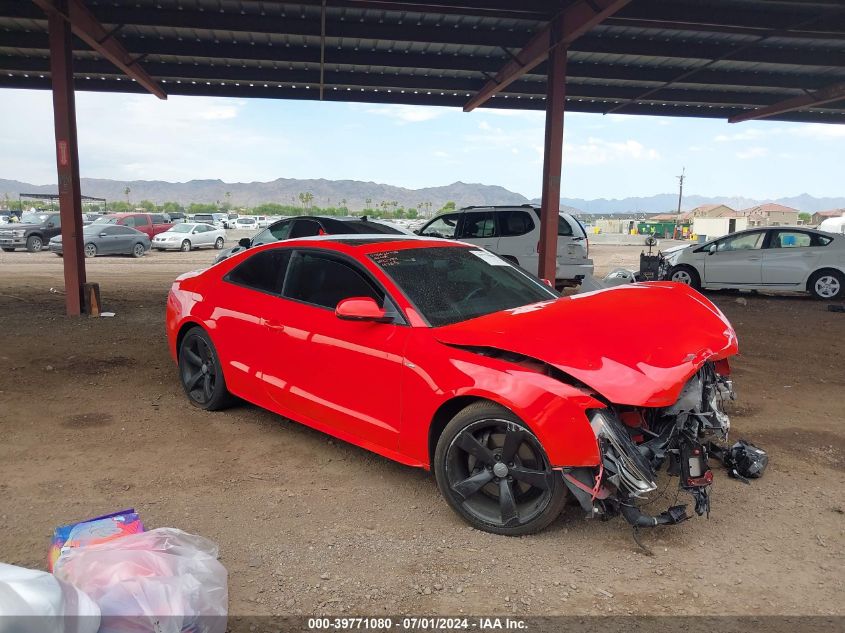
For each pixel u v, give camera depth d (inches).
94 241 960.9
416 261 167.6
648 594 112.2
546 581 115.8
